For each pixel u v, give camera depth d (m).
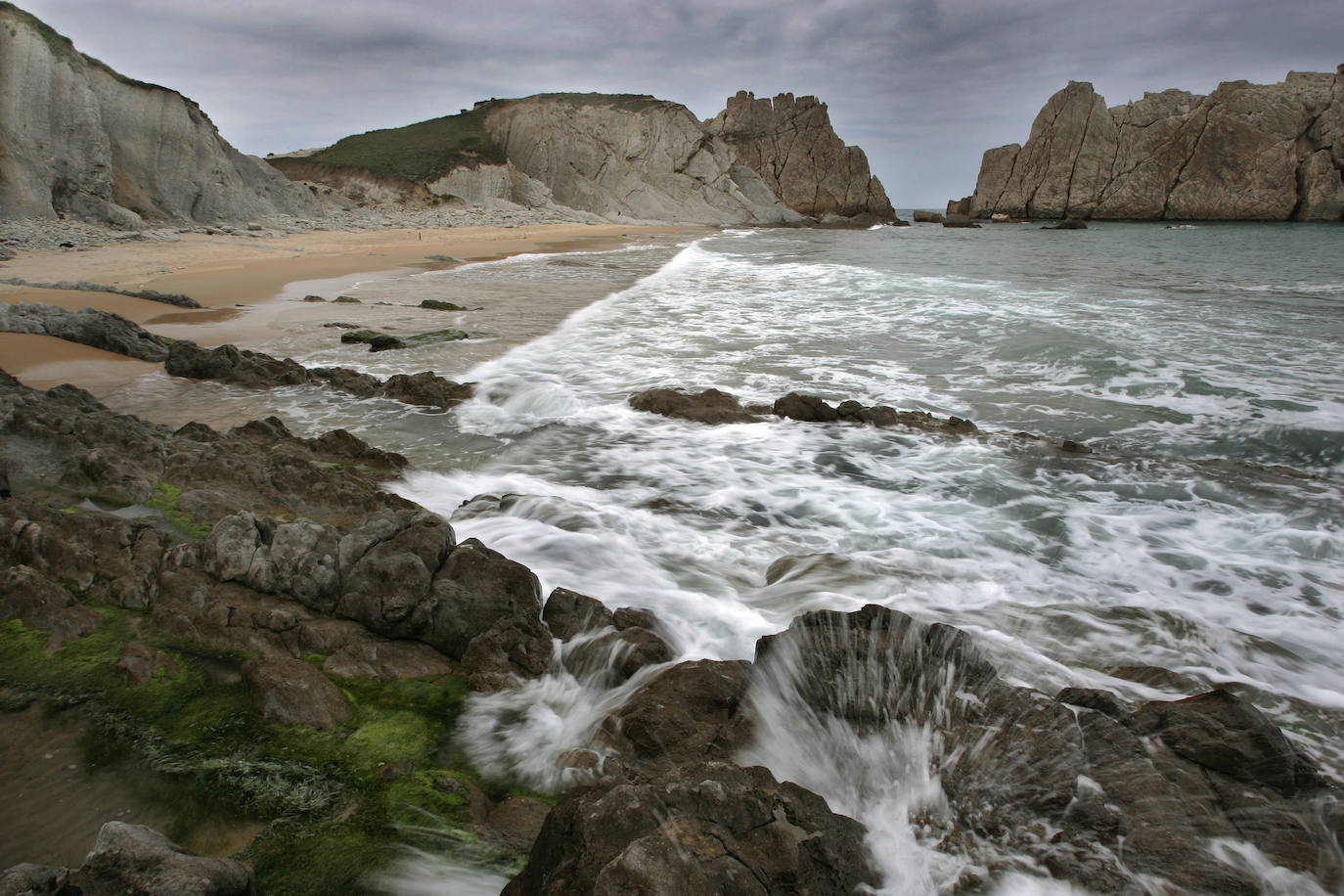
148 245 26.55
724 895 2.06
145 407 8.40
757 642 3.60
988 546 5.50
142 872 2.14
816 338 12.75
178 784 2.85
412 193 54.69
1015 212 72.81
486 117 70.94
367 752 3.13
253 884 2.40
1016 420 8.74
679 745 3.15
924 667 3.36
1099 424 8.58
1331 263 26.53
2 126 27.64
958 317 14.60
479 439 7.75
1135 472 6.90
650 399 8.70
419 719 3.40
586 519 5.57
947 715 3.19
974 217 77.31
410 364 10.69
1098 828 2.69
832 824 2.53
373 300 16.48
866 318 14.64
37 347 10.38
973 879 2.55
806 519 5.93
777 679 3.42
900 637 3.46
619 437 7.85
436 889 2.46
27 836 2.56
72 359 10.12
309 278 20.23
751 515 6.00
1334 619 4.57
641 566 4.97
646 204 66.62
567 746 3.25
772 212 70.06
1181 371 10.39
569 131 67.00
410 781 2.98
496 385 9.23
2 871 2.40
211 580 4.15
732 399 8.86
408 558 4.04
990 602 4.59
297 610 4.00
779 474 6.89
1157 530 5.80
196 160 35.25
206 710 3.28
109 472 5.20
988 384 10.09
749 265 25.67
